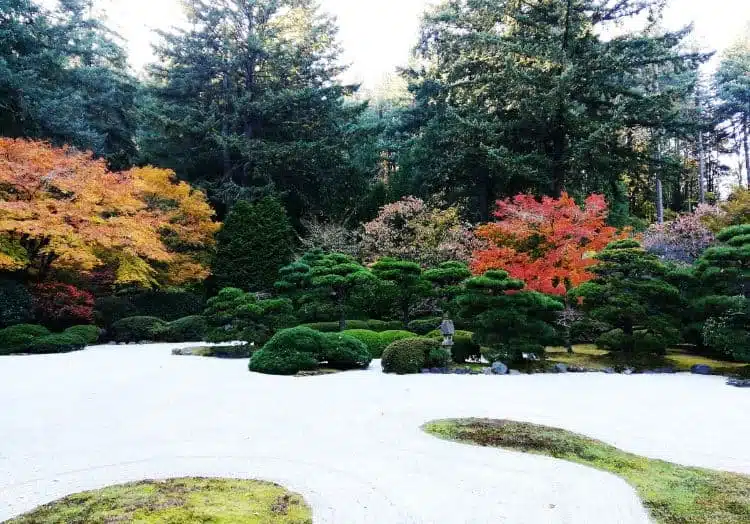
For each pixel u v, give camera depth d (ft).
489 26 72.13
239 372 30.81
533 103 59.93
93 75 73.82
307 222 69.87
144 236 48.47
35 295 46.32
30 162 44.62
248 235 63.31
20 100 55.01
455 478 13.12
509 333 32.86
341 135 74.02
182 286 63.31
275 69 75.05
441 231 57.36
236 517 10.61
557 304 33.60
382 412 20.38
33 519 10.53
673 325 33.53
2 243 43.80
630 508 11.20
